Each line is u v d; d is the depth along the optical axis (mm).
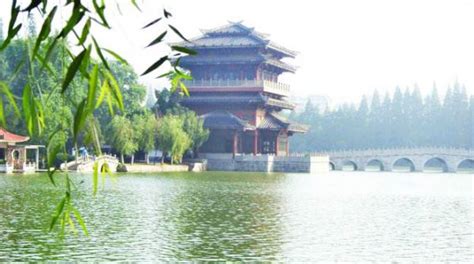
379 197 65375
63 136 5590
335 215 46688
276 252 30266
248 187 74562
